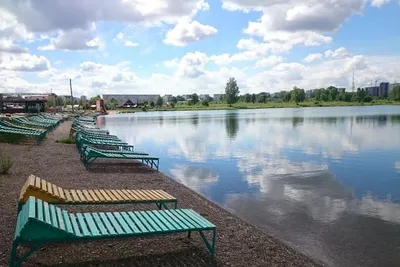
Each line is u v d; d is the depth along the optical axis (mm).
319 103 141125
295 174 14531
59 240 4555
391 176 14102
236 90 141125
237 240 6523
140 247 5738
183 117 70375
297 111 91312
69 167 13258
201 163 17344
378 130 34969
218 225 7316
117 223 5348
